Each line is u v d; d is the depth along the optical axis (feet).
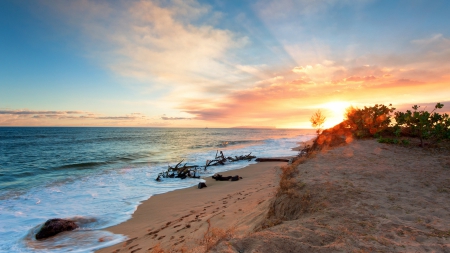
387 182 20.10
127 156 86.22
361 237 11.13
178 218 26.99
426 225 12.33
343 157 30.78
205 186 43.52
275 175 50.31
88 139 180.34
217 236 13.76
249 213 22.65
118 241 22.39
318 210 15.20
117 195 37.96
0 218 27.96
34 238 23.43
